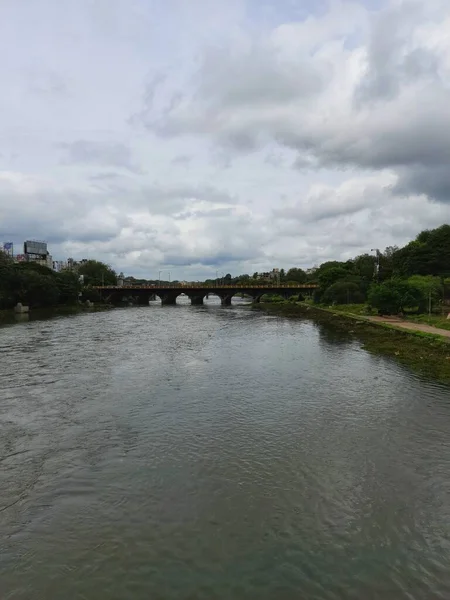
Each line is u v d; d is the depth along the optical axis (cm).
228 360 3572
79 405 2239
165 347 4338
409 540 1130
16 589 965
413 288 6919
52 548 1099
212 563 1044
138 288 15888
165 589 964
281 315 9444
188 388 2598
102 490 1369
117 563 1045
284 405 2258
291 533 1155
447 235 11894
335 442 1761
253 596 942
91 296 14738
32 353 3897
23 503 1295
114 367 3238
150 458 1599
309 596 942
